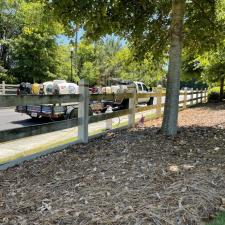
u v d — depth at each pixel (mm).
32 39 35031
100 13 6879
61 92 11438
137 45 9000
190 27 8805
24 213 3629
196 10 8555
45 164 5422
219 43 9375
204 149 5910
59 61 37781
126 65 10125
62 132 10227
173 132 7180
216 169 4727
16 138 5234
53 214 3531
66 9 6699
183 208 3475
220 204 3652
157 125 9578
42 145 7891
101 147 6391
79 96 6770
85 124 6926
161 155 5484
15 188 4387
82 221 3336
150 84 36812
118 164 5047
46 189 4266
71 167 5145
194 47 9320
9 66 38469
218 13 8797
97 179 4469
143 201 3676
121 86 17406
